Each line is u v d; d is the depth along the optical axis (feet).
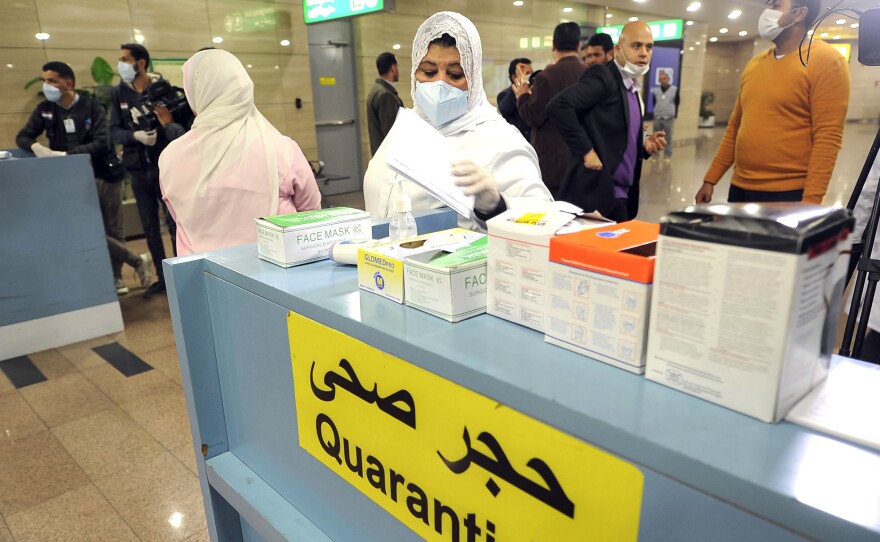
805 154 6.61
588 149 7.67
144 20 18.35
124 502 5.96
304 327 2.90
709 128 59.77
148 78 11.30
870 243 3.52
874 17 3.98
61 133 12.35
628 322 1.95
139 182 11.59
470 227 4.46
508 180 4.70
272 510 3.47
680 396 1.83
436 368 2.22
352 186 26.48
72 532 5.56
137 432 7.23
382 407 2.57
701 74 43.60
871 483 1.40
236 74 5.73
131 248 16.99
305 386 3.05
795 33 6.42
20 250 9.32
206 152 5.52
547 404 1.86
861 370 1.95
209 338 3.83
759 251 1.55
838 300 1.82
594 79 7.59
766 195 7.00
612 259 1.94
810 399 1.76
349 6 17.02
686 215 1.76
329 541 3.19
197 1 19.36
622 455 1.69
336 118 25.14
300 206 6.23
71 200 9.68
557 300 2.18
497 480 2.15
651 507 1.67
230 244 5.70
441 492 2.42
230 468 3.90
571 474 1.86
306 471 3.30
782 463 1.48
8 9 15.88
